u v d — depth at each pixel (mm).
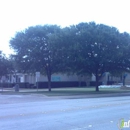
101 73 46531
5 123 12578
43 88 61156
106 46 43344
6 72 49625
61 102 24969
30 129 11078
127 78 84562
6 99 29703
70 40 43250
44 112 16625
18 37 46250
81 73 47188
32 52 45031
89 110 17625
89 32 43094
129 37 47000
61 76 67000
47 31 46719
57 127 11508
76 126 11742
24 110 17984
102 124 12242
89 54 43812
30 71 47781
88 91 44312
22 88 60938
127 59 45531
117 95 36750
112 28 46500
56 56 44469
